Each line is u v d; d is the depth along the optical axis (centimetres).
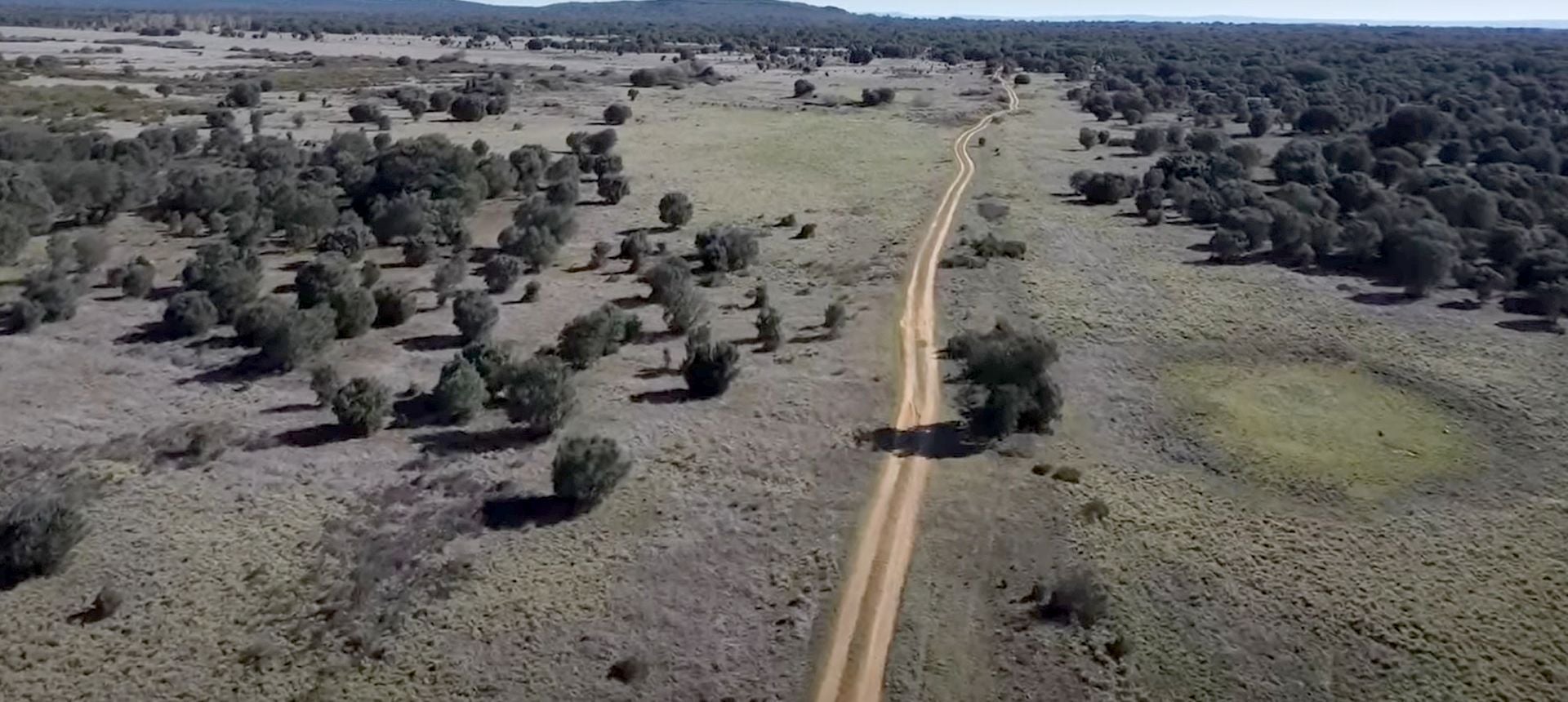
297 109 12231
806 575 3125
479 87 13725
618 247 6775
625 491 3581
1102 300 5744
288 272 5984
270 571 3050
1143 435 4103
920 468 3800
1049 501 3550
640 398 4372
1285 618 2945
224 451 3772
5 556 2980
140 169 8012
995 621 2927
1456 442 4084
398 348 4869
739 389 4484
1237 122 13475
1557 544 3344
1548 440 4091
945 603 3005
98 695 2544
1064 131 12419
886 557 3228
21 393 4225
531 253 6247
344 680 2622
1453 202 7594
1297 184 8275
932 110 13725
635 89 15000
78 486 3472
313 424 4022
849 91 15725
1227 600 3022
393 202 6831
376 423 3947
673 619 2905
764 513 3472
